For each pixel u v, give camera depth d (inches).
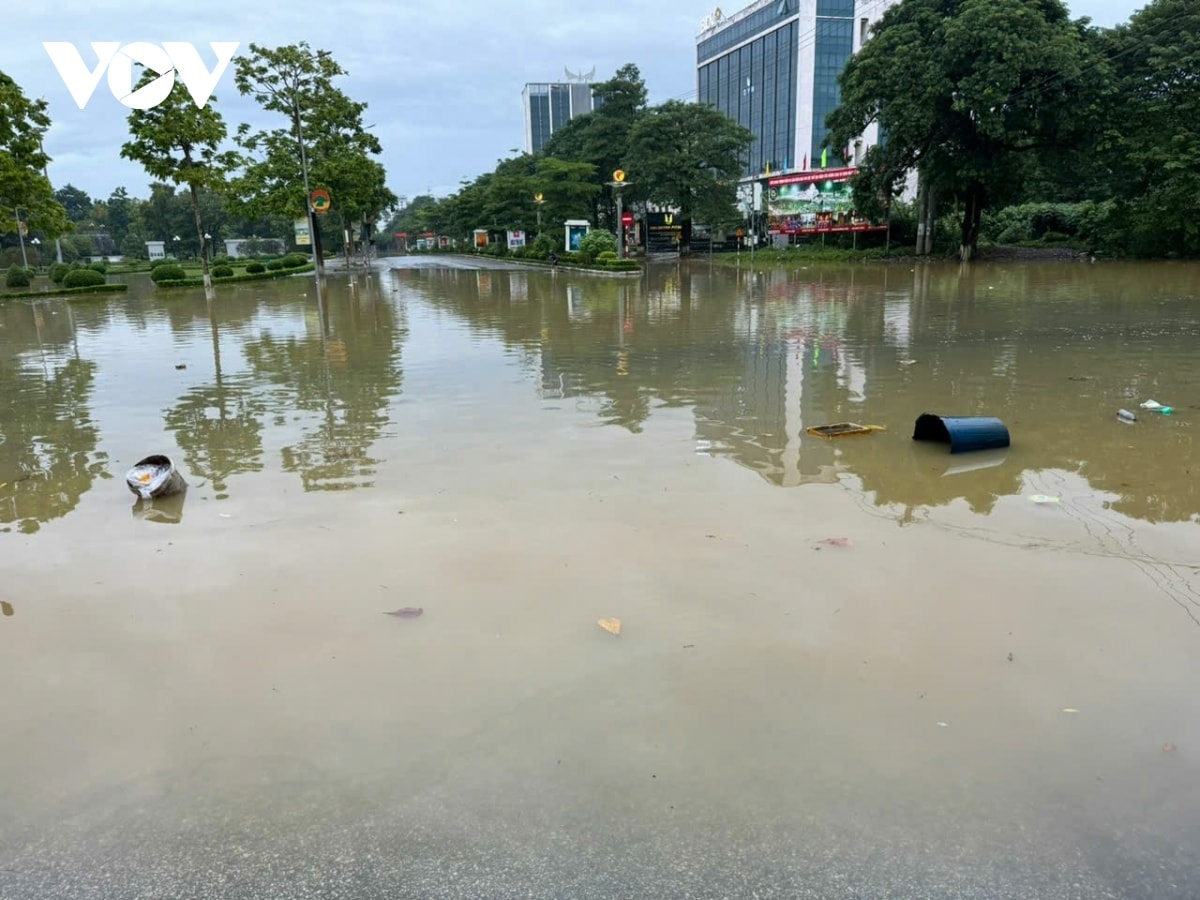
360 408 293.4
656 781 94.7
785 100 2188.7
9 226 1029.8
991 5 1056.2
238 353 450.0
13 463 232.7
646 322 558.9
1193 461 208.7
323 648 125.4
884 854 83.6
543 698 111.0
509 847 85.5
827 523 170.4
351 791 94.5
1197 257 1124.5
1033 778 94.3
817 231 1619.1
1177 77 1055.0
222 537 170.6
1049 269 1029.2
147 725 108.0
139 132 984.3
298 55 1312.7
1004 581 143.1
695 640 124.9
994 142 1175.6
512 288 1008.2
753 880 80.5
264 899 79.9
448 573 149.8
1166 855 83.1
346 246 1528.1
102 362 427.8
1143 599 136.3
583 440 239.8
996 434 223.1
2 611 140.5
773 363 373.1
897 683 113.1
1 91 1007.0
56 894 81.0
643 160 1759.4
